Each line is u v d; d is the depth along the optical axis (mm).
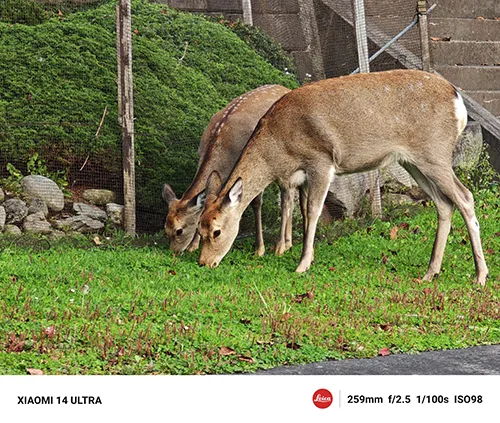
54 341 5680
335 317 6766
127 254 8633
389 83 8609
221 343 5867
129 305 6602
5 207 9375
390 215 11141
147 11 12648
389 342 6242
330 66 13117
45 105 10234
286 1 13625
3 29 10969
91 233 9750
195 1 13930
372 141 8609
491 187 11938
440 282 8414
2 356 5359
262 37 13367
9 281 7078
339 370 5586
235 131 9453
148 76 11164
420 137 8562
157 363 5465
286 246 9492
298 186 9039
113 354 5559
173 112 10844
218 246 8680
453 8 14492
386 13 12992
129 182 9836
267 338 6078
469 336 6523
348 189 11055
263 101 9773
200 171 9273
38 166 9984
